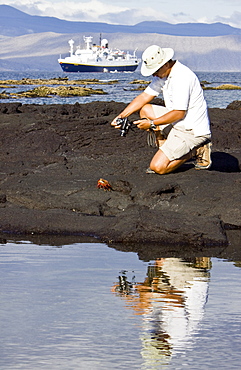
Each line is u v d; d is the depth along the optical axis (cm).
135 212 776
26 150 1241
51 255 644
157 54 895
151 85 958
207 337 396
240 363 356
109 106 1830
